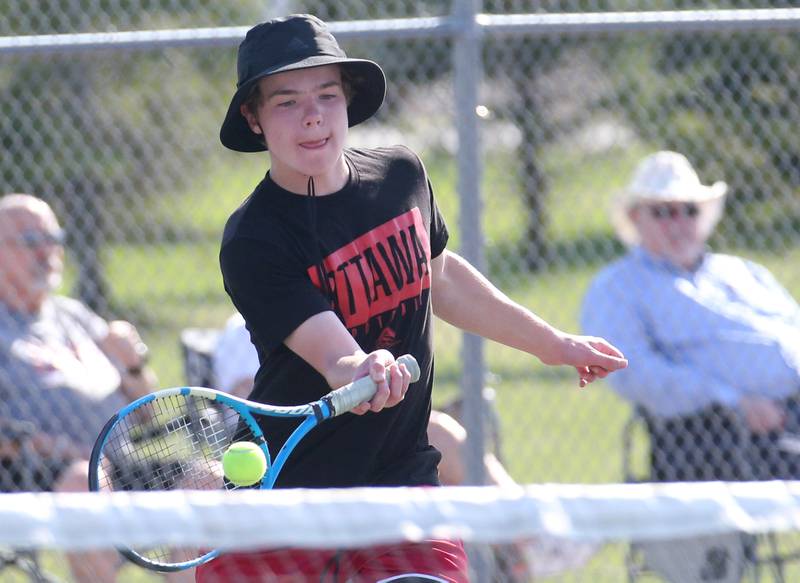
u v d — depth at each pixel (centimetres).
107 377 1648
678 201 1689
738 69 2012
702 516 651
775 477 1623
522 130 2941
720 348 1662
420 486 996
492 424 1553
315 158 920
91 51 1469
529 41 2511
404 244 969
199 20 2830
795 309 1772
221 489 1064
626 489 651
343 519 613
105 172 2369
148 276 2875
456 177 1526
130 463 1134
